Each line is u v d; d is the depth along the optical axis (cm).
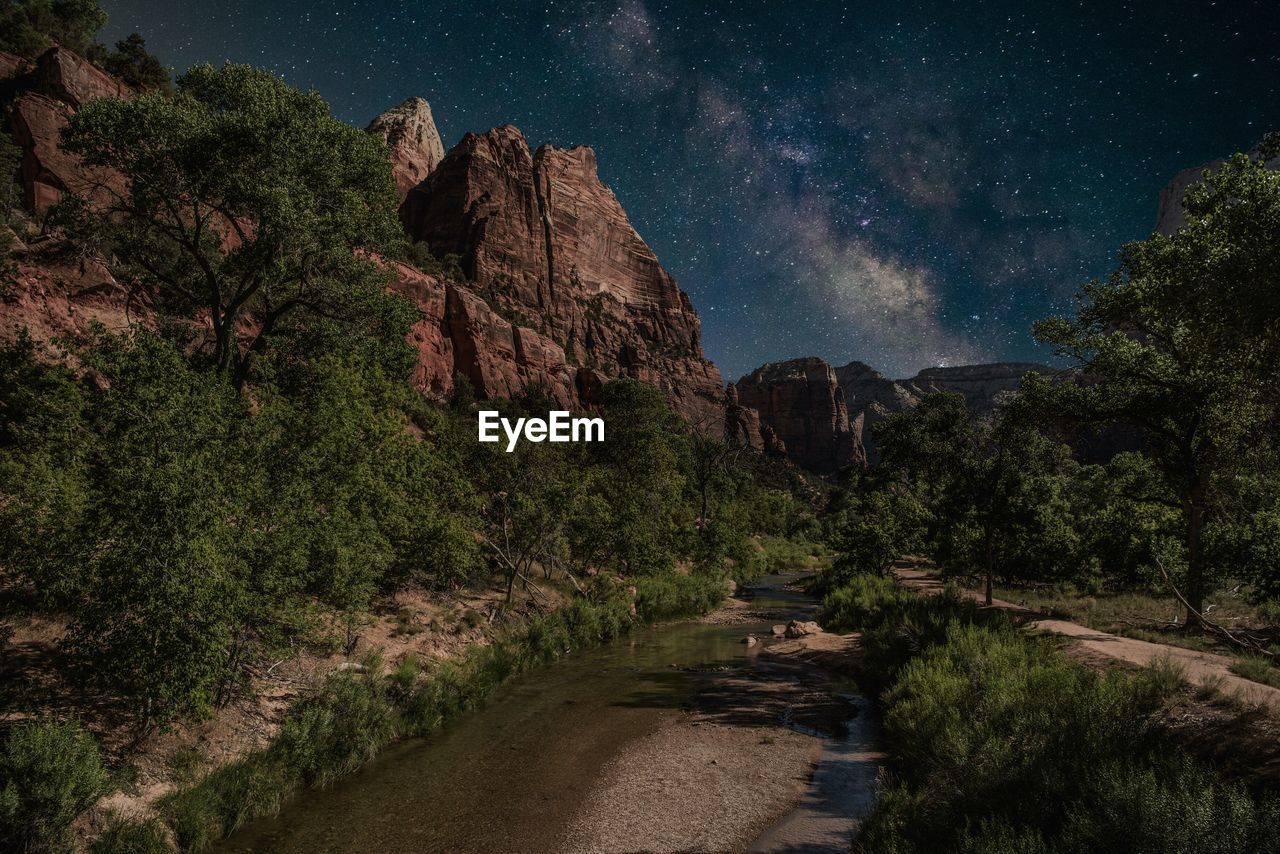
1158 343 1711
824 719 1289
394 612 1617
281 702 1080
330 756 1002
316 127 1967
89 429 903
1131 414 1803
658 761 1065
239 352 2430
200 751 890
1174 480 1764
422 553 1669
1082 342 1853
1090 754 706
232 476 972
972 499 2264
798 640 2052
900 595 2070
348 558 1166
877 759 1061
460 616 1747
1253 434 1377
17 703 815
